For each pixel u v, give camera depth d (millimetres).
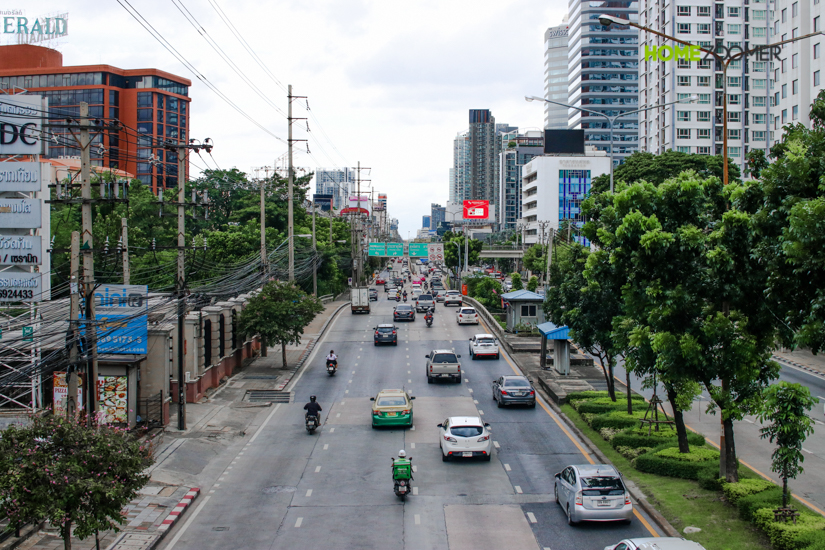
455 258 123875
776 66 76250
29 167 28391
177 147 27516
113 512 13414
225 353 38688
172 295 30172
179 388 27422
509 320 56031
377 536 16656
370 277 138125
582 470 17359
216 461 23781
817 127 16312
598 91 186500
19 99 28703
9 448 13023
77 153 110625
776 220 14992
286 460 23797
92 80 122188
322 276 90250
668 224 18891
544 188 131125
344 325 63500
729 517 16641
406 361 45438
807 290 14562
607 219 20406
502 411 31406
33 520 13680
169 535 16969
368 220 161375
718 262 16484
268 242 68250
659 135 109750
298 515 18281
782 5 75188
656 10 110625
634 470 21344
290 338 41469
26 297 27656
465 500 19312
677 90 104500
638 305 19109
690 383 18188
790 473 15602
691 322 18312
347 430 28156
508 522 17500
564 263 33281
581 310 29797
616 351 23562
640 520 17406
